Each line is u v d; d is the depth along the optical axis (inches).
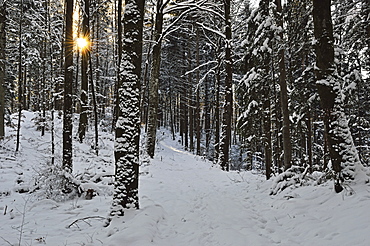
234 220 249.6
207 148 1138.0
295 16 374.9
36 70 741.9
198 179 469.7
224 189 396.2
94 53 904.3
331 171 285.1
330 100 257.4
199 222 249.4
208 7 668.1
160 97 1309.1
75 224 243.1
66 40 370.0
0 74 541.6
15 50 746.8
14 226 235.3
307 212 238.1
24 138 612.4
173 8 637.9
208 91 1133.7
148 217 227.8
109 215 238.5
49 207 291.1
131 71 254.4
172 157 717.3
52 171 335.0
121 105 253.4
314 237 190.2
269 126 404.5
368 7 363.6
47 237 210.8
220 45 753.6
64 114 363.6
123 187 243.8
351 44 395.5
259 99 426.3
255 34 400.5
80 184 334.0
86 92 682.8
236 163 1078.4
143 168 501.7
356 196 223.5
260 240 197.3
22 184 358.3
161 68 1169.4
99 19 886.4
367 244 157.5
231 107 639.8
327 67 260.1
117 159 248.8
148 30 815.7
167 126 1732.3
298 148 511.8
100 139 714.8
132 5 258.1
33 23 564.1
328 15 261.4
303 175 330.3
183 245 199.3
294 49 415.8
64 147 360.2
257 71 410.6
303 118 463.5
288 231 214.4
